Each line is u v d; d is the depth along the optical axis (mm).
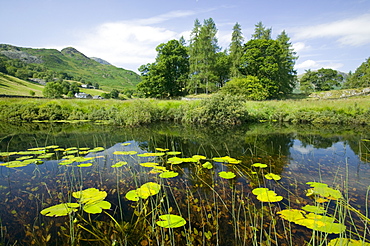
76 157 6152
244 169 5348
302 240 2631
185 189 4156
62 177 4793
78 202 3504
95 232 2781
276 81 32844
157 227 2904
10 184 4387
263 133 11148
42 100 20500
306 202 3607
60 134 10820
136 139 9508
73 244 2535
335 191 3826
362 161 6035
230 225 2957
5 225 2949
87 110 18703
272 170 5289
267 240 2623
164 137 10047
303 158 6355
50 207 3178
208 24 34500
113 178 4723
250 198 3756
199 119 16062
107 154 6809
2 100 19281
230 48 39188
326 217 2957
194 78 33750
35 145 8148
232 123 15547
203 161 6090
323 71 52594
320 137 9844
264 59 31328
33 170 5254
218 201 3654
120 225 2930
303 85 51781
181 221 2824
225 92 26000
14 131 11766
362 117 14438
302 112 16078
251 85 25391
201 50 33062
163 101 21078
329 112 15727
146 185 4008
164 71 33531
